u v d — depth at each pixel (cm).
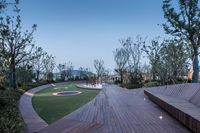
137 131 576
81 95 1719
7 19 1584
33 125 653
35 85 2444
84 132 566
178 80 2088
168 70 2009
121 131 576
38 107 1084
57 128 600
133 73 2970
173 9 1673
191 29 1623
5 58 1142
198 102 759
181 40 1773
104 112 843
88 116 762
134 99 1284
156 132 566
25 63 2391
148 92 1377
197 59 1644
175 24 1667
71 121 684
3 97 812
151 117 748
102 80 4503
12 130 458
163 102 882
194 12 1623
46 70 3769
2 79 1230
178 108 683
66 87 2798
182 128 602
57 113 923
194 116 561
